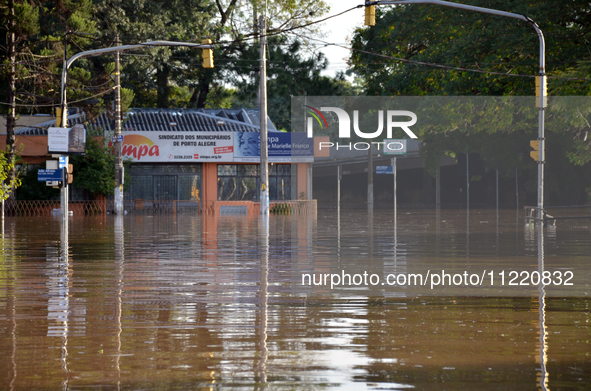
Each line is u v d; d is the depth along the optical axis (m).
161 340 7.67
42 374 6.35
